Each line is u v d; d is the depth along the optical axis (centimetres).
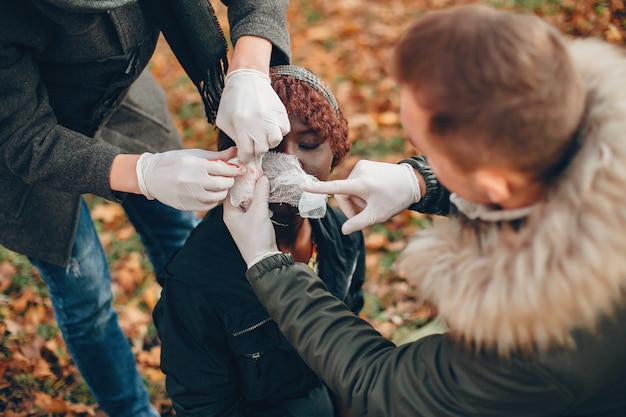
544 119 98
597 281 103
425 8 519
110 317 217
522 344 108
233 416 179
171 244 244
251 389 180
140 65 185
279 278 138
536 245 105
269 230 148
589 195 101
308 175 151
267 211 149
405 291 302
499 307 107
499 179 105
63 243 194
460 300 112
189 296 165
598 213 101
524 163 102
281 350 175
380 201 150
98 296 209
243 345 168
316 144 156
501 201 109
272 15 174
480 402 115
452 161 106
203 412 174
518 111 97
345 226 149
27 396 264
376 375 126
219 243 165
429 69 103
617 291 106
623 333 110
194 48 177
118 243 343
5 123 158
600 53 112
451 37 101
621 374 113
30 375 271
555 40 102
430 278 118
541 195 108
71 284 202
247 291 165
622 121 101
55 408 259
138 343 291
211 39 176
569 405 113
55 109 179
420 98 105
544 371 109
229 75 160
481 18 102
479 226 115
